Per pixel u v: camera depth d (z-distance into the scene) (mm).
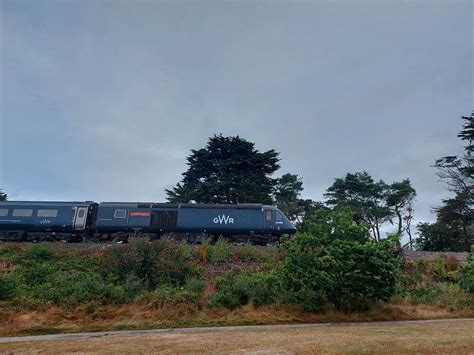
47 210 27328
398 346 8531
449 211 41125
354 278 14641
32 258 19078
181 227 26609
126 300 15141
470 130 42156
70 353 8672
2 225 27016
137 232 26562
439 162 43125
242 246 22078
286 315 14789
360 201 51125
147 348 9000
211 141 45688
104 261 17750
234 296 15742
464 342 8977
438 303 16812
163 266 17188
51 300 14648
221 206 27234
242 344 9133
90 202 27875
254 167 44469
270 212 26938
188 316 14414
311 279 14812
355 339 9523
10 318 13250
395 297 16812
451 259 21859
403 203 49938
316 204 51250
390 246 15266
